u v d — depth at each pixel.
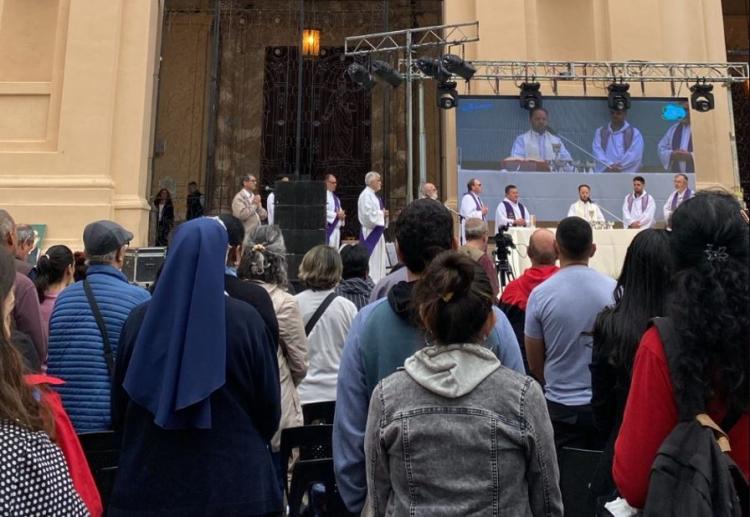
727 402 1.64
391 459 1.81
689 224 1.72
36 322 3.22
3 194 11.16
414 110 16.06
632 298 2.41
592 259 9.38
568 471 2.70
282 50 16.34
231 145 15.97
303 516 2.91
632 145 11.78
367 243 10.39
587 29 12.74
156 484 2.24
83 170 11.34
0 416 1.51
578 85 12.45
